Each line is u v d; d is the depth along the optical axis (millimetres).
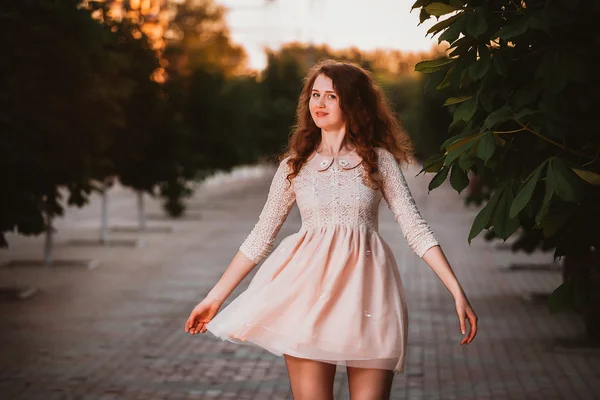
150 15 23766
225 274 5266
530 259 22078
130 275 19156
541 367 10719
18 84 13148
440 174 5371
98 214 38094
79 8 14844
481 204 16781
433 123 37469
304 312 4938
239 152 33094
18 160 13109
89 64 14859
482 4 5391
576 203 5047
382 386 4969
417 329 13219
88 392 9336
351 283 4969
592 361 11070
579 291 5406
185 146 27406
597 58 5137
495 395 9344
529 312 14680
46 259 20453
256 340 4980
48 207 15023
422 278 18781
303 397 4992
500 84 5523
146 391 9406
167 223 33500
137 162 25000
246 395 9258
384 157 5168
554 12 5051
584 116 5371
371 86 5273
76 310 14688
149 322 13656
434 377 10188
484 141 5074
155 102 22078
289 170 5223
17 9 13500
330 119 5184
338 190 5102
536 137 5535
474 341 12305
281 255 5141
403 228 5094
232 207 42719
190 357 11195
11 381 9797
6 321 13641
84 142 15148
